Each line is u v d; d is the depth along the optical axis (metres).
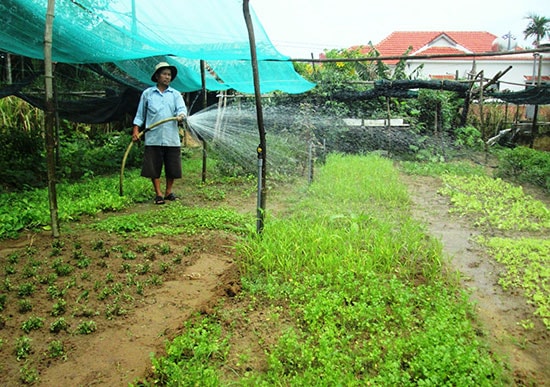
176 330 3.74
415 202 8.33
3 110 11.54
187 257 5.42
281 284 4.55
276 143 11.05
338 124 14.16
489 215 7.22
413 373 3.14
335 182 8.98
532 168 10.20
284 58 8.24
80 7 6.09
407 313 3.81
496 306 4.30
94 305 4.22
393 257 5.06
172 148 8.14
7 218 6.30
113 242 5.82
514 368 3.36
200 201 8.40
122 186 8.30
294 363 3.27
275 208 7.78
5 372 3.25
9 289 4.49
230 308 4.12
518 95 13.38
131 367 3.31
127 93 11.76
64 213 6.88
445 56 8.31
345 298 4.15
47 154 5.89
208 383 3.00
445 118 14.82
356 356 3.32
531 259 5.20
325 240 5.29
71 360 3.40
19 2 6.04
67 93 11.80
